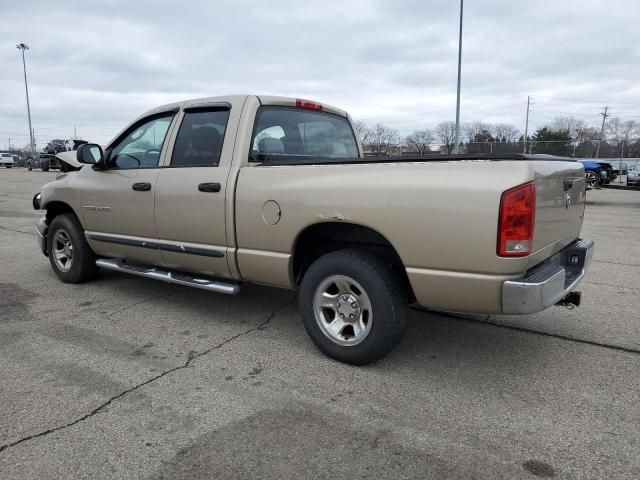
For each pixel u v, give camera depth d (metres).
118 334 4.14
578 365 3.55
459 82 23.69
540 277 2.93
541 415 2.87
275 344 3.94
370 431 2.71
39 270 6.43
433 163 3.03
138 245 4.66
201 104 4.25
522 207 2.75
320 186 3.38
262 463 2.43
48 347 3.85
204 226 4.05
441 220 2.93
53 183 5.65
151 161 4.59
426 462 2.44
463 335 4.14
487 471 2.38
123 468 2.39
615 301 5.06
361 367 3.52
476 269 2.89
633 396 3.09
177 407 2.95
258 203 3.69
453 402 3.02
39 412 2.88
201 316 4.62
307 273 3.61
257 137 4.06
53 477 2.32
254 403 3.00
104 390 3.15
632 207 15.62
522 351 3.81
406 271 3.12
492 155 2.95
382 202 3.13
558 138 46.16
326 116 4.96
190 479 2.31
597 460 2.46
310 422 2.79
